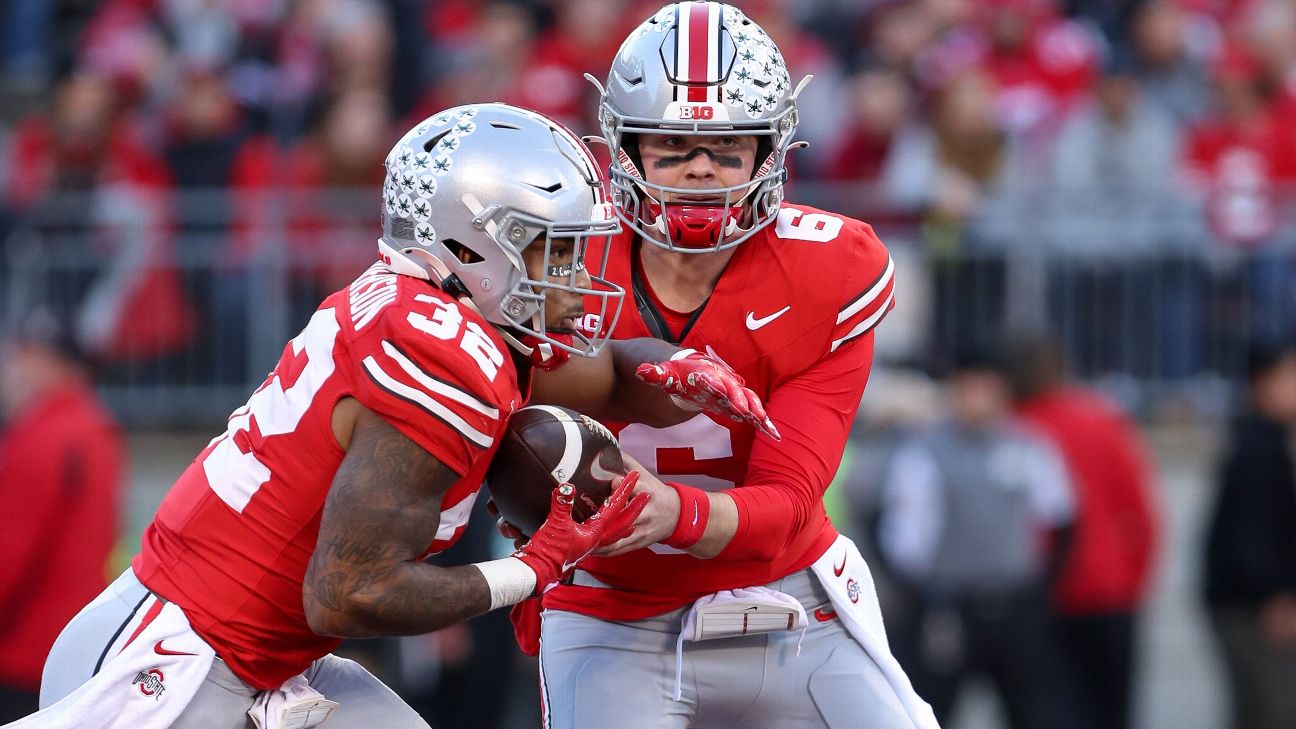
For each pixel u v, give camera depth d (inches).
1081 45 1127.6
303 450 383.6
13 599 733.9
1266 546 852.0
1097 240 965.8
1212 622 868.6
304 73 1122.0
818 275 436.5
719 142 420.8
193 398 981.2
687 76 414.9
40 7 1326.3
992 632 802.8
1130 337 967.0
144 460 976.3
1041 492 828.0
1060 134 1069.1
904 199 970.7
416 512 367.9
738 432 444.5
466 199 383.6
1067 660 842.2
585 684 451.2
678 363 412.5
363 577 362.9
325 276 983.6
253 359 981.8
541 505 396.2
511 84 1109.1
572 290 392.8
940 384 905.5
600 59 1115.9
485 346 377.1
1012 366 832.3
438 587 368.8
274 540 388.8
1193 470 974.4
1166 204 970.1
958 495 808.3
